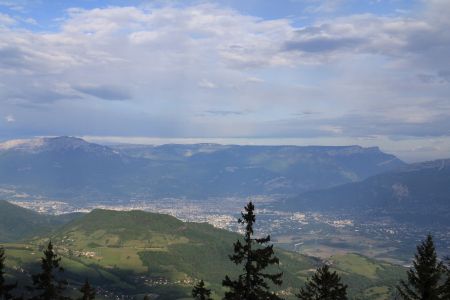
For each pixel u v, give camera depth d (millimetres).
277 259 46250
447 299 46594
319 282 57250
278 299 46156
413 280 47562
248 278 46094
